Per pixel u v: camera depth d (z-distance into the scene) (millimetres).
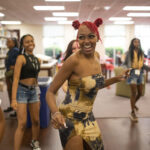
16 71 2150
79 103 1250
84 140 1257
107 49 14344
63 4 7570
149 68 7824
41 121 3240
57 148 2584
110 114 3928
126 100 5082
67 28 14625
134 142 2738
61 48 15102
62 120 1114
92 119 1340
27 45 2307
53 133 3049
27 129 3176
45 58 6148
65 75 1225
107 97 5422
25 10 8875
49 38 14984
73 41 1875
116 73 5477
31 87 2320
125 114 3924
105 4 7480
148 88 6637
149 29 12594
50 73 4691
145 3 7293
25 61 2232
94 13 9297
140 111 4109
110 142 2738
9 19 11727
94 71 1257
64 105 1292
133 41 3482
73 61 1196
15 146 2168
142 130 3150
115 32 13992
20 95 2252
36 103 2434
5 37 8594
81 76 1223
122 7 7980
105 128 3234
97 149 1290
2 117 961
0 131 941
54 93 1254
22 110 2229
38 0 6957
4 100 4977
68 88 1302
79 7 8070
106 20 11430
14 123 3430
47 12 9289
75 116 1253
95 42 1209
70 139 1233
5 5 7844
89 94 1255
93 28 1176
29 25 14484
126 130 3148
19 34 14461
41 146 2639
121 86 5504
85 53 1217
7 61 3748
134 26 13445
